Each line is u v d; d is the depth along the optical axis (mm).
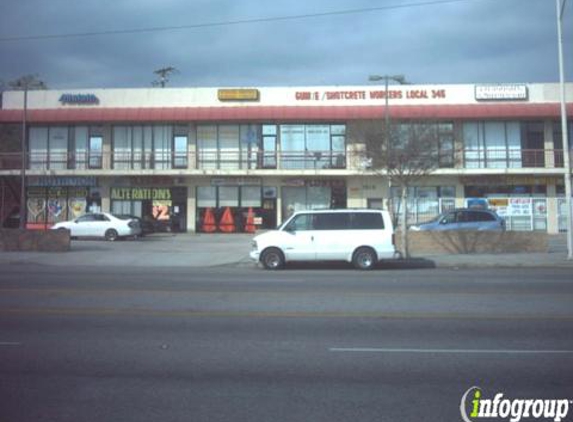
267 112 32938
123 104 34156
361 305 9797
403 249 21359
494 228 23312
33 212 35094
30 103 34531
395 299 10469
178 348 6711
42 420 4402
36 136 35406
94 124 35156
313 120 33562
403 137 22375
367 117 31969
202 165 34625
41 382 5391
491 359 6168
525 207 33750
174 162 34781
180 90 34062
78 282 13297
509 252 21594
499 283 13031
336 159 34031
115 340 7129
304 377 5535
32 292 11438
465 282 13266
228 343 6961
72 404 4766
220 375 5613
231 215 34469
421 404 4758
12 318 8594
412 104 33000
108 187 34750
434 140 23359
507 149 33844
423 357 6266
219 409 4637
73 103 34406
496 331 7617
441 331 7629
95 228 28531
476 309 9359
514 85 33406
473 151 33750
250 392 5074
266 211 34375
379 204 33938
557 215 33562
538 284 12805
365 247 17016
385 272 16234
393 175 21656
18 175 33938
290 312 9102
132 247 24562
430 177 33719
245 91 33719
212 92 33969
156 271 16625
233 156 34531
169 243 26984
